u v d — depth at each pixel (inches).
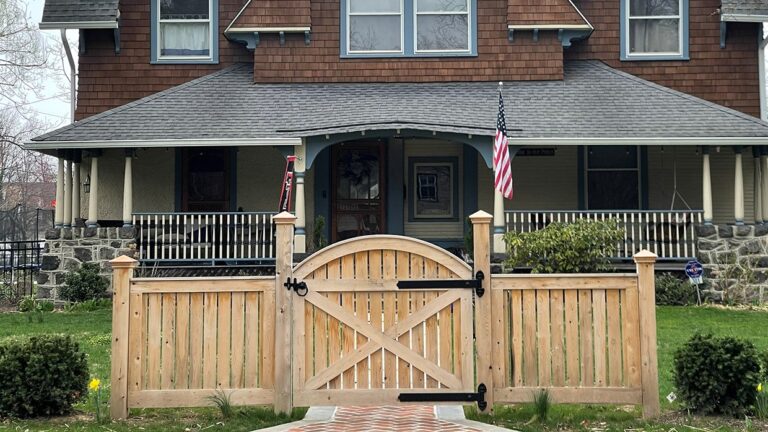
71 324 520.1
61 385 297.9
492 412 290.2
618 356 289.9
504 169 526.6
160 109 649.6
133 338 294.8
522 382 290.0
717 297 604.1
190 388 293.9
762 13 688.4
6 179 1721.2
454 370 291.4
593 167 702.5
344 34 700.0
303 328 293.6
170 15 722.2
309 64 698.8
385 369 292.0
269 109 651.5
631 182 701.3
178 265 627.8
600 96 663.8
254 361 294.5
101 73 716.0
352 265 293.6
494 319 291.4
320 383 291.9
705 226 612.4
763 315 538.9
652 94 663.1
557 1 685.9
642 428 273.0
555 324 290.8
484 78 697.0
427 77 698.8
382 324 292.5
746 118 624.4
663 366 370.9
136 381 293.3
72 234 623.2
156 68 718.5
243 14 689.6
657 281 604.4
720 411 286.7
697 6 717.3
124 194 625.3
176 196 702.5
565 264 554.6
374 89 686.5
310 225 698.2
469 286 291.0
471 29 697.6
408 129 603.2
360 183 705.6
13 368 295.1
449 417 289.4
